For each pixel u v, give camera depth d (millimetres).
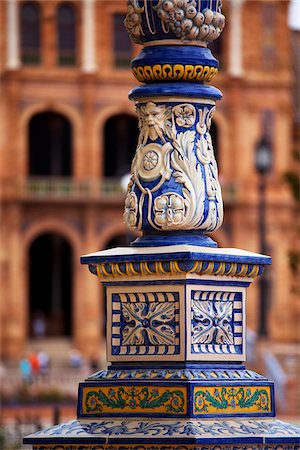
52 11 80500
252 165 81688
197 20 8523
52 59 80625
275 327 78812
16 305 79875
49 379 69500
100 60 81000
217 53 82062
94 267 8406
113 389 8273
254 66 81688
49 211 80562
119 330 8406
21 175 80375
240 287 8422
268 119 81688
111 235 80875
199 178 8438
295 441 8094
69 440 8117
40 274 82250
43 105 80562
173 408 8141
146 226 8461
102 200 80438
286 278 79875
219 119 81688
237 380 8258
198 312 8297
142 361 8336
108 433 8117
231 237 81500
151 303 8336
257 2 81312
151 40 8609
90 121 80875
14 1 80125
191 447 7957
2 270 80000
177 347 8266
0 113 80375
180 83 8547
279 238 81000
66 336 81438
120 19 81250
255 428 8148
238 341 8422
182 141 8469
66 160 81875
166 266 8211
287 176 49375
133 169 8531
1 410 54094
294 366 62125
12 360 79000
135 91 8531
